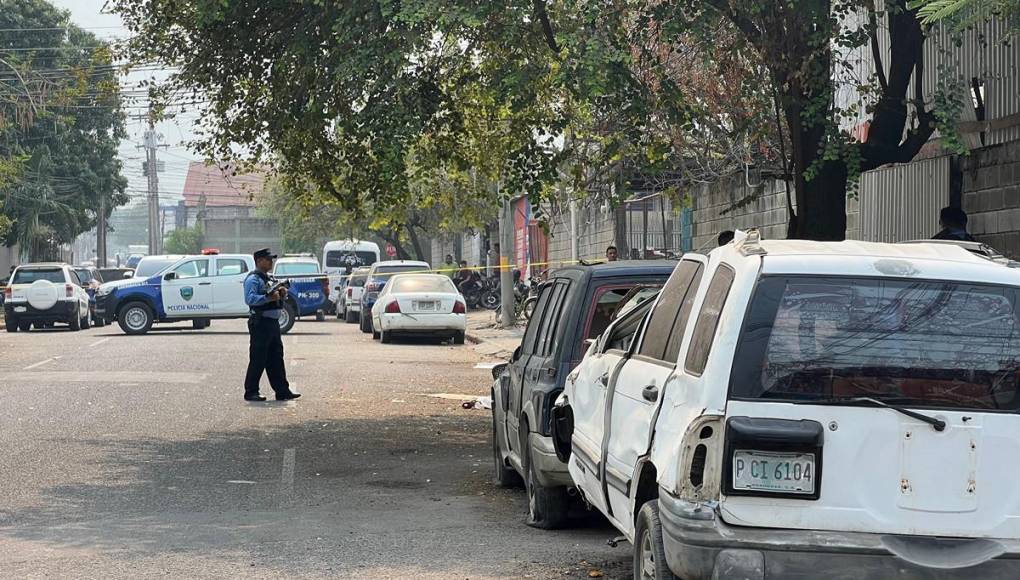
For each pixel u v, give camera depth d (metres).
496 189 38.28
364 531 10.32
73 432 16.61
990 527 5.99
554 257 53.22
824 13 13.80
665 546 6.18
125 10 16.28
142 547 9.62
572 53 13.12
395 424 17.81
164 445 15.54
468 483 12.95
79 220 65.31
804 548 5.89
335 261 63.00
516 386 11.53
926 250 6.83
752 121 15.77
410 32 13.42
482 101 17.06
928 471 6.00
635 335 8.10
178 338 36.88
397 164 13.95
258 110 16.80
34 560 9.15
